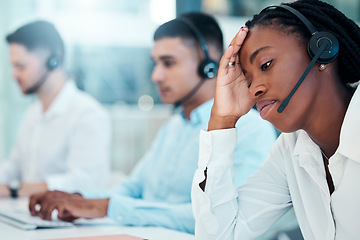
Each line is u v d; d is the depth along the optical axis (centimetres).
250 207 107
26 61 219
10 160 237
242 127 146
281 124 89
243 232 106
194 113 161
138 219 128
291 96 86
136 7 311
